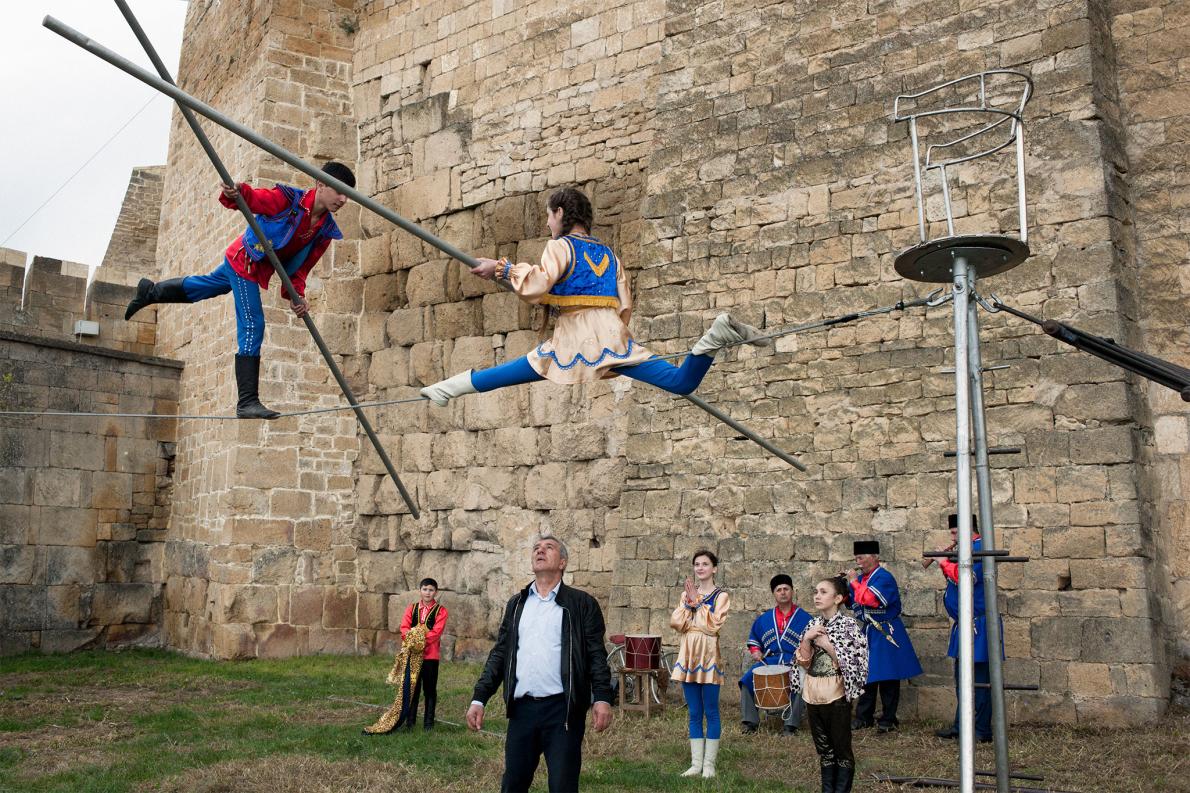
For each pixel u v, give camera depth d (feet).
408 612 31.04
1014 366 31.99
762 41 39.06
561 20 47.75
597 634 17.97
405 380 51.03
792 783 24.17
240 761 26.16
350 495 52.08
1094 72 32.17
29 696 37.88
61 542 53.26
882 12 36.37
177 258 60.90
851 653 21.74
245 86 55.67
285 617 49.44
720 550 36.91
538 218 47.06
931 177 34.37
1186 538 30.94
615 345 17.20
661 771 25.36
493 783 23.97
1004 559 20.15
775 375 36.76
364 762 26.13
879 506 33.83
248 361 21.16
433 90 52.37
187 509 54.44
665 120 40.96
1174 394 31.71
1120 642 28.94
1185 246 31.99
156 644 55.16
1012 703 30.14
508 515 46.03
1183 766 24.32
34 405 53.26
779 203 37.58
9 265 57.82
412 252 51.60
